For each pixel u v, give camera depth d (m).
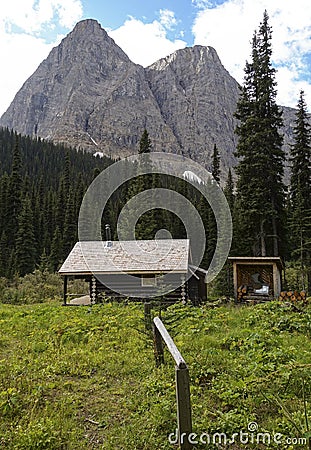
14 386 6.72
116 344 9.62
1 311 15.16
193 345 9.06
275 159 30.08
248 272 23.84
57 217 59.59
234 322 11.92
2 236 49.25
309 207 32.50
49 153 128.25
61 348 9.45
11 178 53.81
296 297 18.81
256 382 6.31
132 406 5.97
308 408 5.66
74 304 19.75
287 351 7.89
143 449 4.86
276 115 31.30
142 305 15.77
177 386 4.71
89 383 7.09
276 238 28.36
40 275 32.78
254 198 28.75
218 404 5.96
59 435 5.12
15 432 5.12
